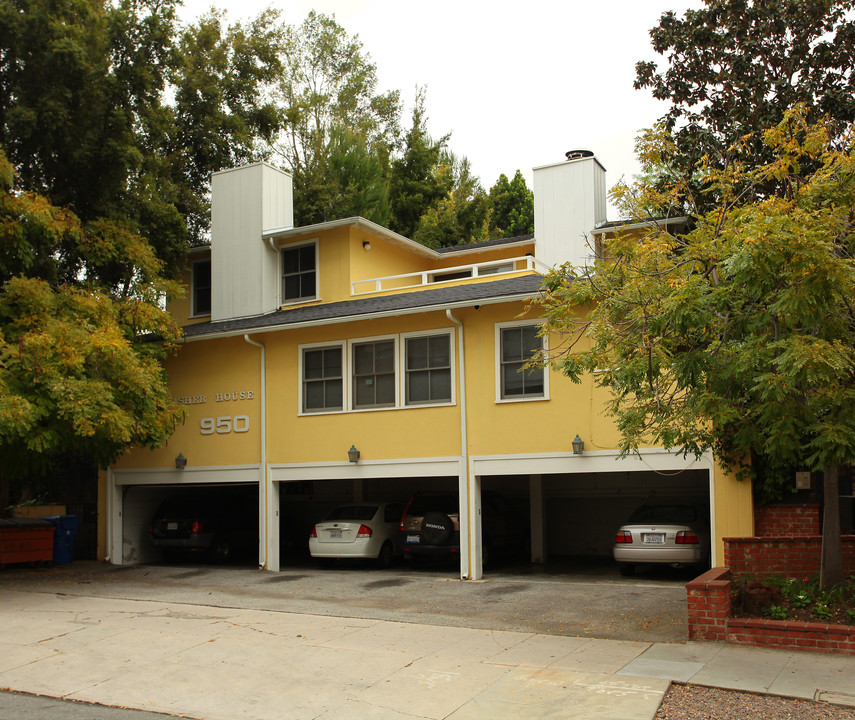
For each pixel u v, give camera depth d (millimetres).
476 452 15375
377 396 16594
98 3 19547
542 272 19922
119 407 14875
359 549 17078
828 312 8219
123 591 14594
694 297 8430
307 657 9438
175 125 25609
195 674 8891
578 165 20141
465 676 8453
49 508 20531
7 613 12383
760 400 8367
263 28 29844
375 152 38688
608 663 8695
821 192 8758
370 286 20562
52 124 16531
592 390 14406
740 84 18406
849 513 12883
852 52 18188
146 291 17578
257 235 20234
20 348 13766
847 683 7680
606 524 19359
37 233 15375
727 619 9352
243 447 18031
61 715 7633
